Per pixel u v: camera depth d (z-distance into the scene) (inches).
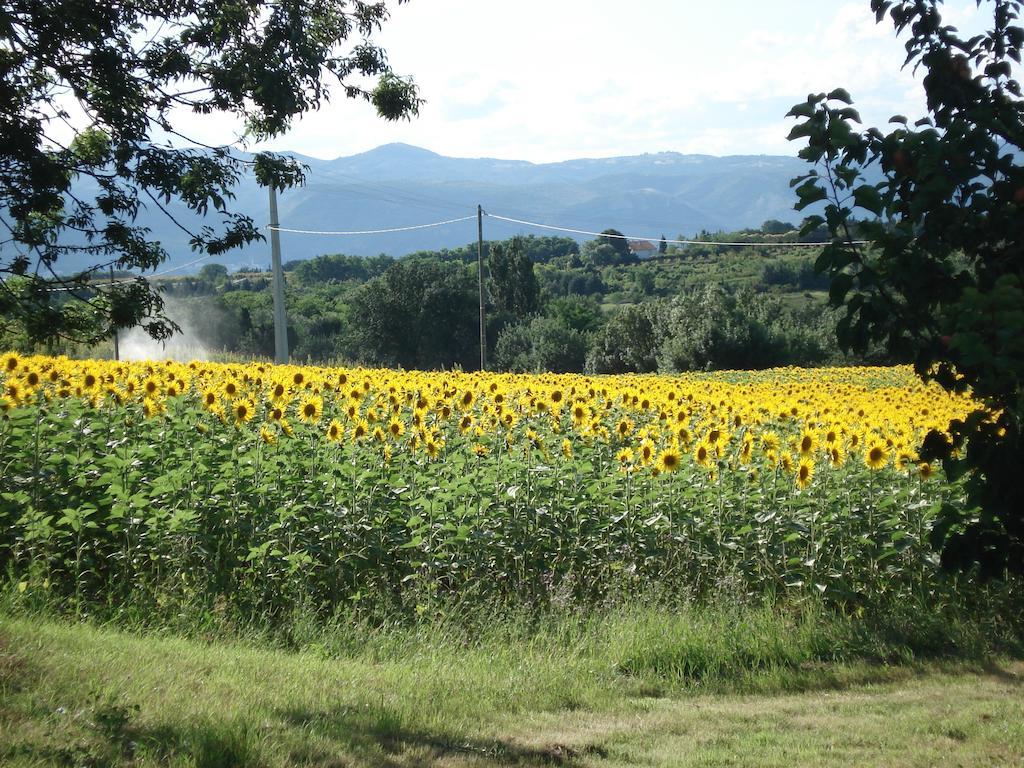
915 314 174.6
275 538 365.1
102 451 418.3
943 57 183.2
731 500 416.8
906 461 450.0
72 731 202.1
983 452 166.9
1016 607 383.2
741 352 2308.1
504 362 2982.3
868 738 253.0
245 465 400.8
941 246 169.0
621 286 5187.0
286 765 202.5
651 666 318.7
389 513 385.1
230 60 367.9
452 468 425.1
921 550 398.9
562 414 624.4
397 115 431.8
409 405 626.8
